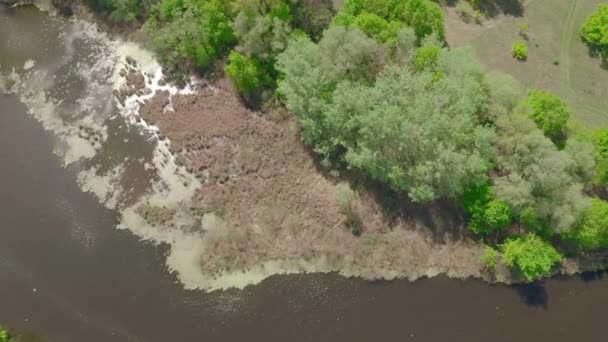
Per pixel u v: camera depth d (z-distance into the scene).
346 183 52.88
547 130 50.16
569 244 50.38
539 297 50.09
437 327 49.19
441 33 54.97
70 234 52.00
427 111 47.25
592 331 49.38
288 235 51.31
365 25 51.03
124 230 51.78
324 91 50.62
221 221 51.91
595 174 49.25
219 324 48.84
